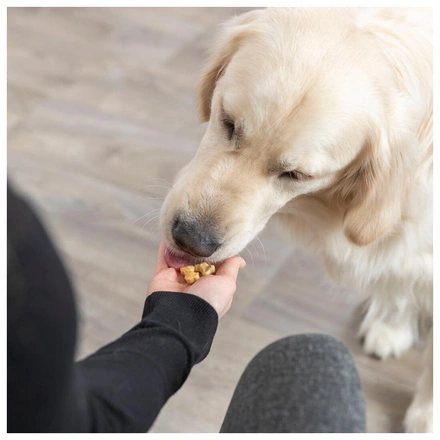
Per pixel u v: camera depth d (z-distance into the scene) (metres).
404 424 1.38
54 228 1.72
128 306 1.58
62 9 2.33
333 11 1.04
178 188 1.09
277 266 1.64
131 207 1.76
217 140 1.08
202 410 1.42
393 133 1.03
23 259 0.37
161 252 1.07
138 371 0.59
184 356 0.65
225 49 1.16
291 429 0.54
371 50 0.99
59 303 0.39
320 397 0.56
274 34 1.03
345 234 1.13
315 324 1.54
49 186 1.82
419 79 1.03
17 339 0.38
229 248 1.05
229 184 1.04
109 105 2.02
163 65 2.11
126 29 2.24
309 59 0.97
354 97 0.97
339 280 1.39
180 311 0.74
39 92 2.06
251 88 0.99
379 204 1.08
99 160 1.88
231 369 1.48
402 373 1.47
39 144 1.92
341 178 1.11
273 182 1.07
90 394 0.52
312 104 0.95
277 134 0.98
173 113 1.98
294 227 1.33
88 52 2.18
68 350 0.41
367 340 1.49
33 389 0.40
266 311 1.56
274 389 0.57
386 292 1.35
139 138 1.92
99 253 1.68
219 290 0.86
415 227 1.13
